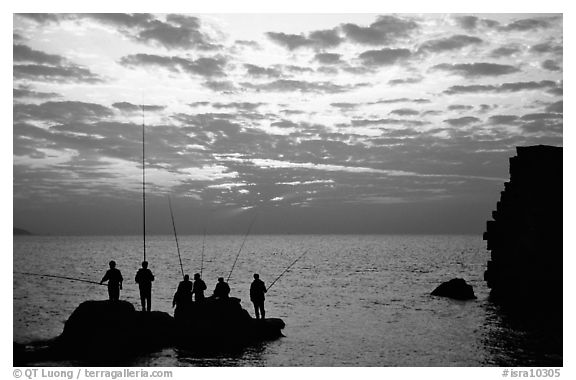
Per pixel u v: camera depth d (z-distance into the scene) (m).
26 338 18.72
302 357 15.88
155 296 33.38
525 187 29.06
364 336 19.31
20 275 50.81
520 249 29.08
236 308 18.81
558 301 27.48
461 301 30.59
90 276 52.28
